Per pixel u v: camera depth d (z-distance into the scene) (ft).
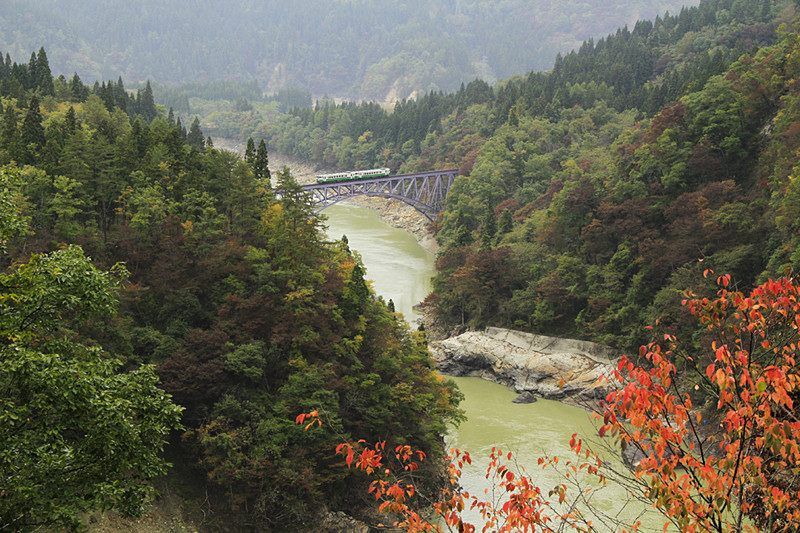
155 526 177.78
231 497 193.88
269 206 285.43
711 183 354.33
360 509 206.28
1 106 391.65
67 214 251.80
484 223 475.72
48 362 87.25
